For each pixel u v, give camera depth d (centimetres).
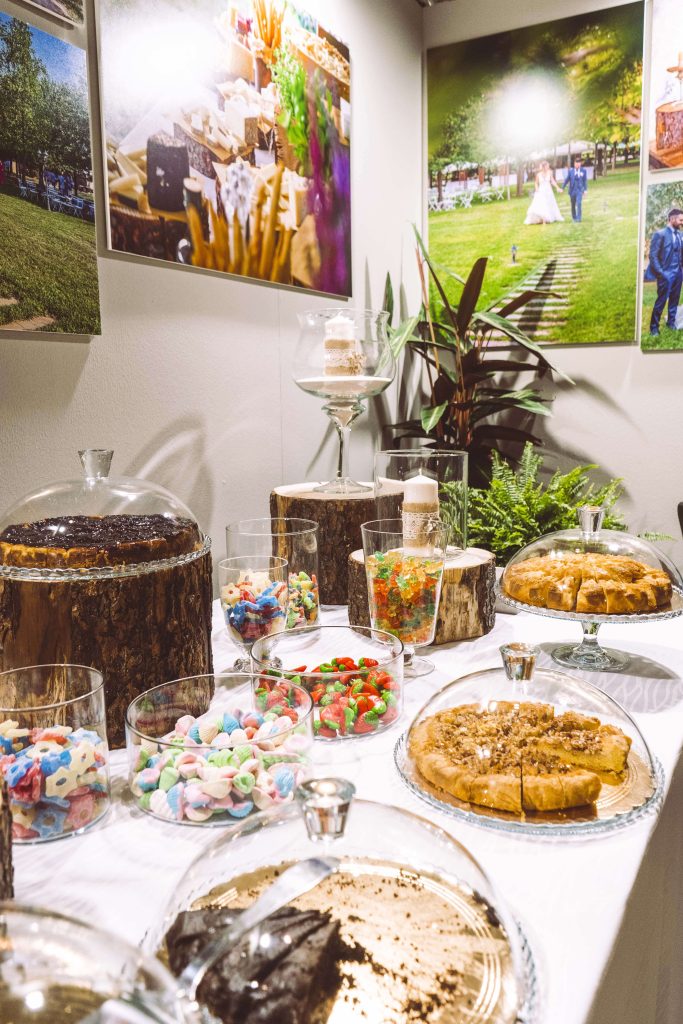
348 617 143
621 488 299
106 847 71
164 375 163
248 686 89
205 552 102
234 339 187
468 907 51
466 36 302
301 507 152
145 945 51
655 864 74
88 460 106
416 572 108
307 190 216
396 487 138
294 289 213
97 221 142
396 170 289
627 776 80
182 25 160
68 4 130
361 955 46
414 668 117
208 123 171
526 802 73
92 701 75
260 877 51
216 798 72
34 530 94
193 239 167
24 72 123
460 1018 43
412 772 81
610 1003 55
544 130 293
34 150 126
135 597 89
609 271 290
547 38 288
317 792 51
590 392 300
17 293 124
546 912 60
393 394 296
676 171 274
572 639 132
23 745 74
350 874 51
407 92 297
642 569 114
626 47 275
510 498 232
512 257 305
